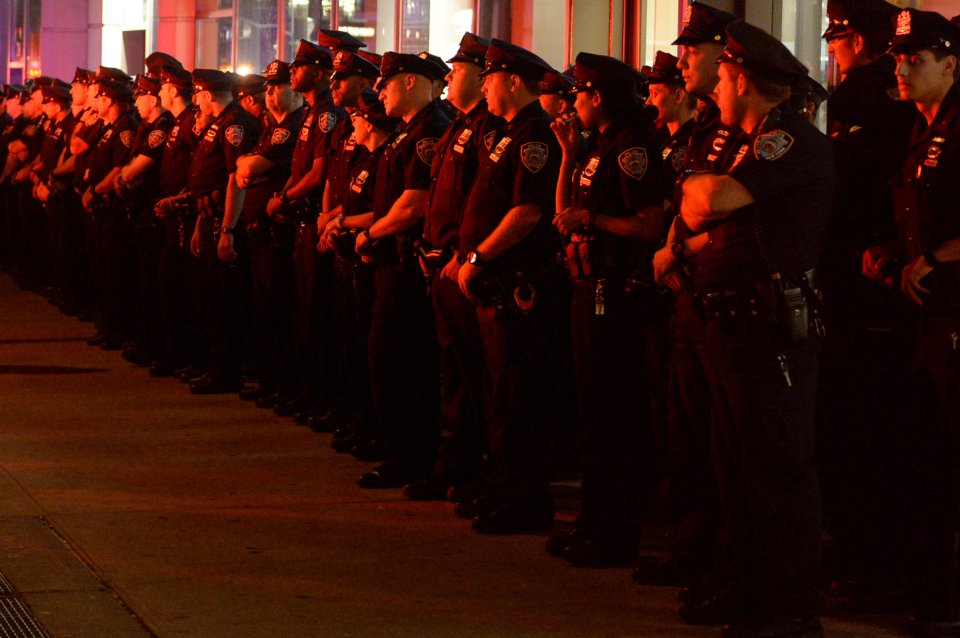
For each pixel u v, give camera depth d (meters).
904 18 8.79
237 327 17.89
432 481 12.77
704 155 9.12
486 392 11.77
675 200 9.25
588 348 10.39
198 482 13.24
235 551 10.95
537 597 9.88
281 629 9.14
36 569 10.38
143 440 15.10
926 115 8.98
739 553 8.91
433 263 12.06
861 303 9.79
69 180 24.12
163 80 18.47
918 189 8.88
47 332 22.98
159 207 17.98
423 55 12.80
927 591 9.16
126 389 18.16
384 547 11.10
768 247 8.47
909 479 9.70
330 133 14.98
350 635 9.05
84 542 11.11
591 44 22.38
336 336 15.66
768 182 8.37
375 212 13.21
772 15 16.45
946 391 8.86
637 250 10.16
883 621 9.43
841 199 9.73
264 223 16.28
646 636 9.09
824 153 8.57
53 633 9.03
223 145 17.27
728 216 8.57
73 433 15.42
